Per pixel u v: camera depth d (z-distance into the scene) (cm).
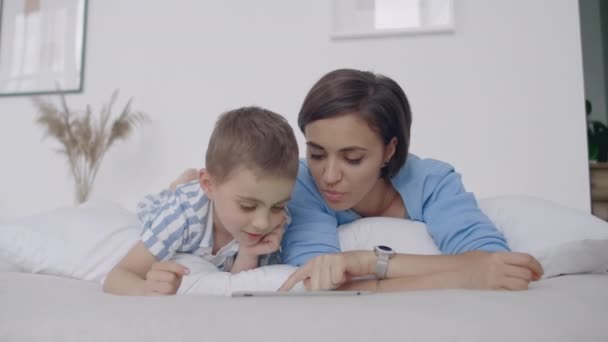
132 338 37
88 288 82
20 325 41
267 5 189
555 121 165
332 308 44
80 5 208
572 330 40
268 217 79
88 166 198
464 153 170
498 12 170
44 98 207
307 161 91
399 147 93
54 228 105
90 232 105
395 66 177
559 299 50
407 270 71
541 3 168
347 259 70
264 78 189
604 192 170
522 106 167
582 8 245
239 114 87
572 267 77
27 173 208
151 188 194
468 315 41
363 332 37
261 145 77
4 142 211
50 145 206
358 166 85
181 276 68
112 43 203
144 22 200
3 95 212
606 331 42
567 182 163
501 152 168
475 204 95
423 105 174
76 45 207
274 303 48
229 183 78
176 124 195
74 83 205
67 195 204
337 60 182
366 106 82
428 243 92
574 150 163
